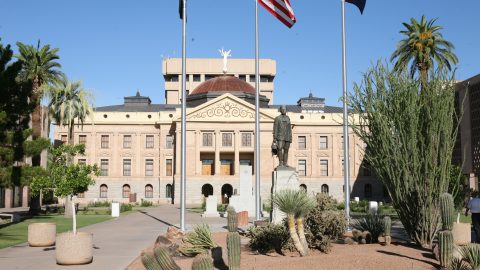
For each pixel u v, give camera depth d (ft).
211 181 292.61
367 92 64.69
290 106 361.30
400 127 59.88
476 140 215.92
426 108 58.70
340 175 314.96
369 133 66.13
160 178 310.65
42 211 167.43
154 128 316.40
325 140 318.24
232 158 307.78
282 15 99.91
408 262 45.88
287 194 51.83
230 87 335.06
